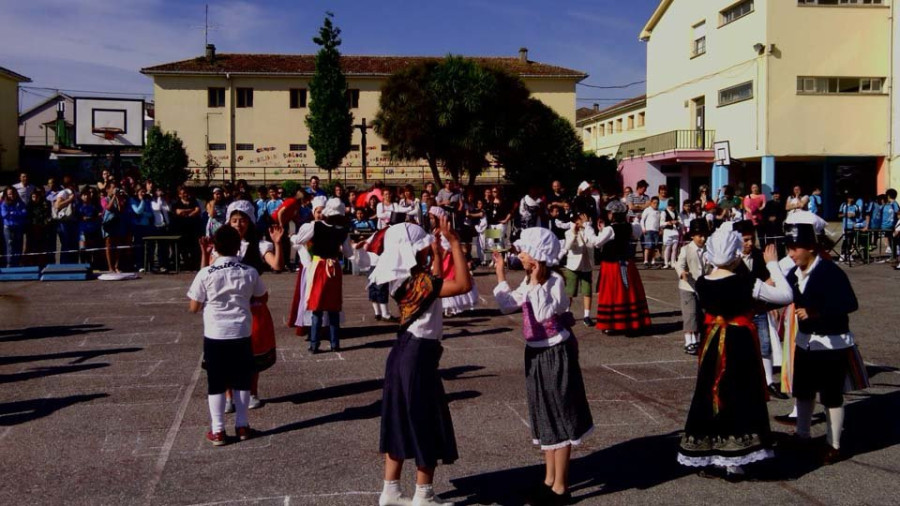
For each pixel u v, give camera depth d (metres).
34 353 8.61
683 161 29.77
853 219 18.95
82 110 28.12
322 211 8.80
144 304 11.89
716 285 4.98
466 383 7.44
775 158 26.97
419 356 4.48
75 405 6.64
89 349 8.81
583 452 5.58
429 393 4.48
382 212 15.07
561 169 35.19
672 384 7.46
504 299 4.77
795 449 5.62
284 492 4.78
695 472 5.15
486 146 32.78
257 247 6.89
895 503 4.61
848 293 5.36
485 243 17.38
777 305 5.32
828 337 5.38
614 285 9.77
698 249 8.62
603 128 50.09
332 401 6.84
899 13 25.77
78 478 5.00
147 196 16.14
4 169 43.75
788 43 26.05
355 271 15.80
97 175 37.84
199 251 16.52
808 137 26.27
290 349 8.96
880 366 8.15
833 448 5.34
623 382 7.55
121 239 15.66
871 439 5.84
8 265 15.27
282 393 7.11
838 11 26.06
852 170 28.56
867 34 26.19
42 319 10.64
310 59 45.34
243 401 5.81
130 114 28.58
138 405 6.64
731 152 28.41
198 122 42.81
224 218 15.31
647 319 9.89
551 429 4.61
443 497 4.73
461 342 9.40
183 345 9.03
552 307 4.63
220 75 42.59
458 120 32.94
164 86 42.59
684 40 31.80
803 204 17.41
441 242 10.43
